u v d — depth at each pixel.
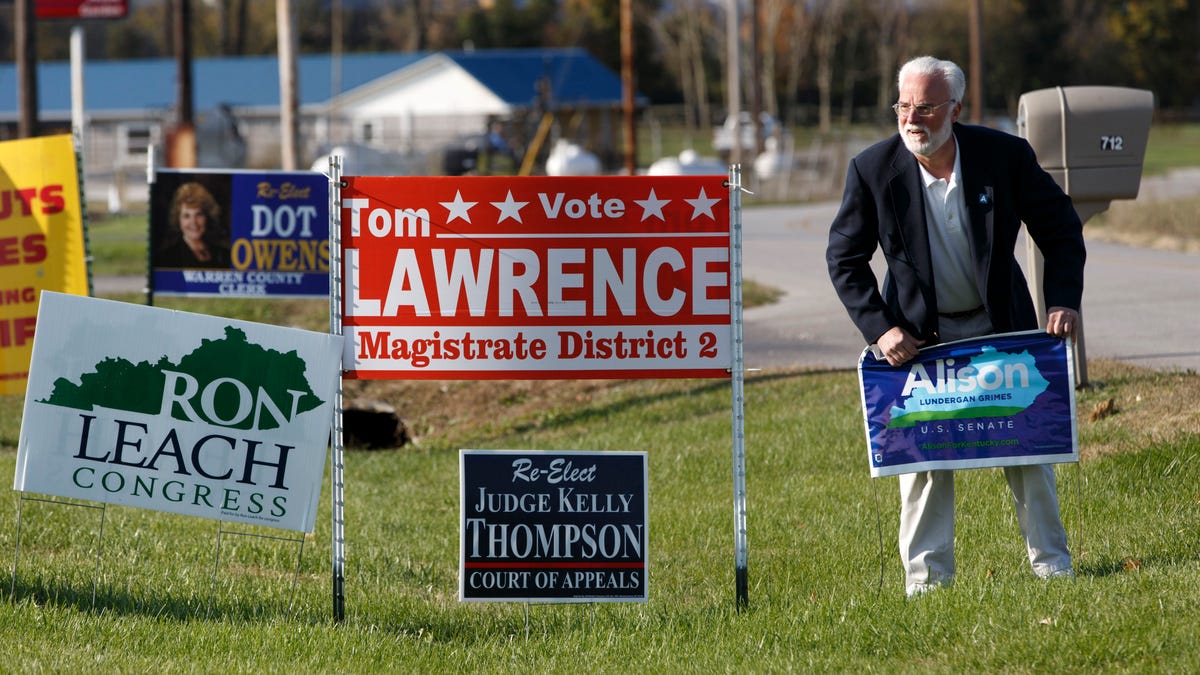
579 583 12.97
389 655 12.36
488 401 30.39
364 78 140.50
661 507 19.77
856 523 17.33
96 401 12.69
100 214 80.19
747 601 13.63
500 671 12.06
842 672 11.15
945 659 11.09
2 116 137.38
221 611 13.79
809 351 31.53
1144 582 12.15
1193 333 29.22
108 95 139.12
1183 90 183.25
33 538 17.22
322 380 12.83
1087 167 20.66
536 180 12.89
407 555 17.72
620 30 194.12
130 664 11.49
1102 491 16.48
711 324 13.05
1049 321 12.45
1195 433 17.75
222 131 93.56
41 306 12.64
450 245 12.96
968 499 17.19
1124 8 176.88
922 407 12.70
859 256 12.84
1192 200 66.44
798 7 182.12
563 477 12.96
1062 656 10.67
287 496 12.80
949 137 12.31
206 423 12.74
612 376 13.05
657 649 12.45
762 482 20.44
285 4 66.44
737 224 12.90
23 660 11.43
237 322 12.76
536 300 13.00
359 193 12.95
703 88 187.12
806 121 195.88
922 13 185.00
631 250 12.96
